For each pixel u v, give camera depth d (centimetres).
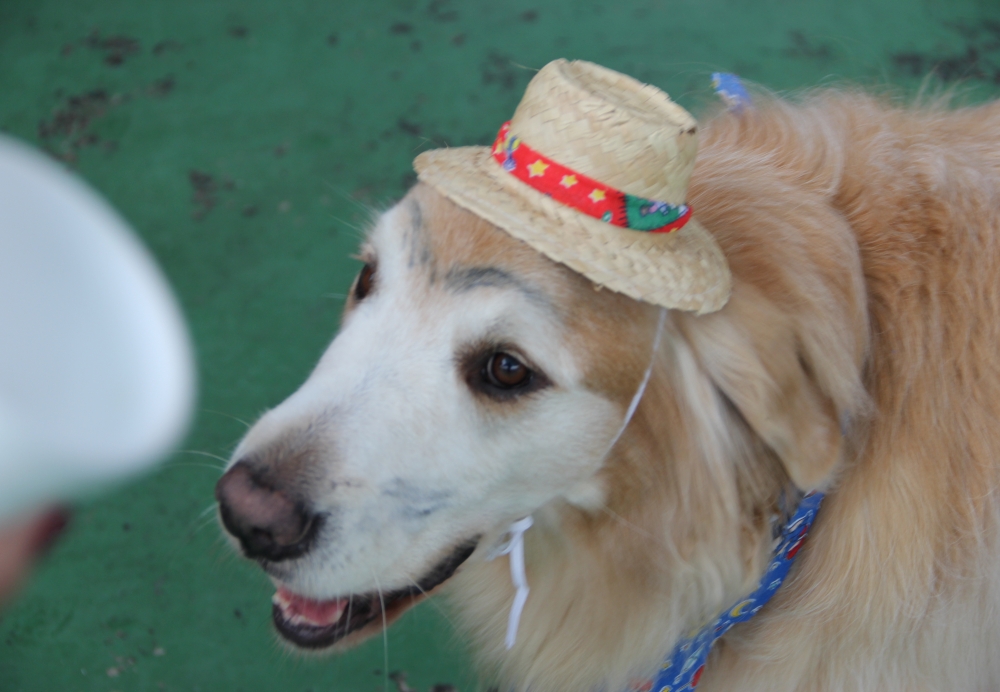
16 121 147
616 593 85
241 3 169
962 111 88
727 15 165
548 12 167
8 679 99
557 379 78
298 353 118
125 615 102
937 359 80
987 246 80
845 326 80
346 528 78
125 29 164
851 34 160
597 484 82
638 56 155
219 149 142
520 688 91
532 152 77
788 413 80
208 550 105
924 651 82
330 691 100
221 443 109
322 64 156
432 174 79
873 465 81
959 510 80
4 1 168
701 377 80
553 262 78
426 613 104
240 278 126
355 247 128
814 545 84
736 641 87
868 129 85
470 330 78
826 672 84
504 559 88
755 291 80
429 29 164
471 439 79
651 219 76
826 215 81
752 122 87
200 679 100
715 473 81
